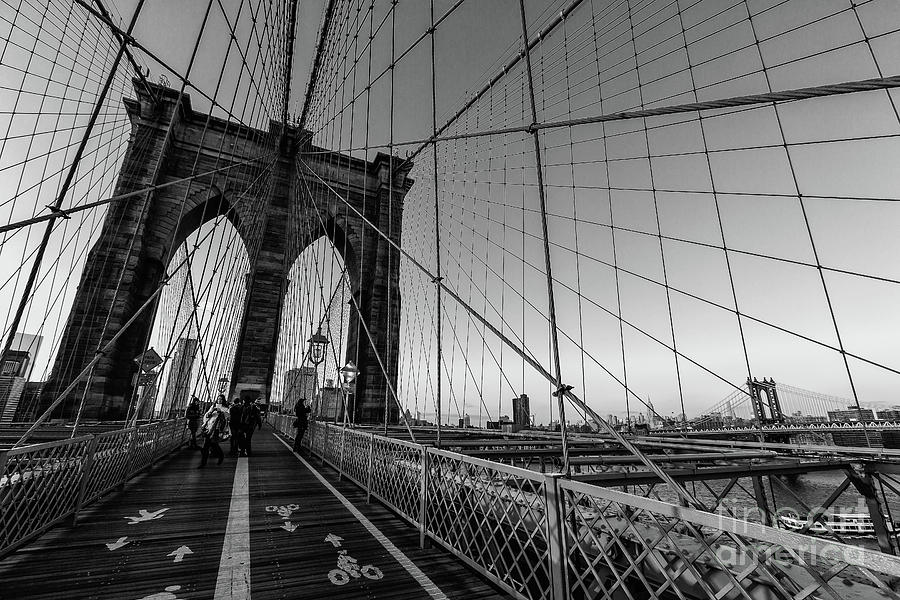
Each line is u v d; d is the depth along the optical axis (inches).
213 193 1200.8
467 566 139.1
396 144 373.7
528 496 112.7
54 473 170.1
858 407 169.6
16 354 964.6
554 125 157.4
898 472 231.9
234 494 246.4
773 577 61.7
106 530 174.6
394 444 213.8
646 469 203.0
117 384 946.7
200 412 540.1
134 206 1068.5
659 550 102.2
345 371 627.5
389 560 144.4
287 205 1355.8
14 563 137.6
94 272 977.5
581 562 105.6
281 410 1026.7
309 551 152.1
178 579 127.2
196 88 366.0
